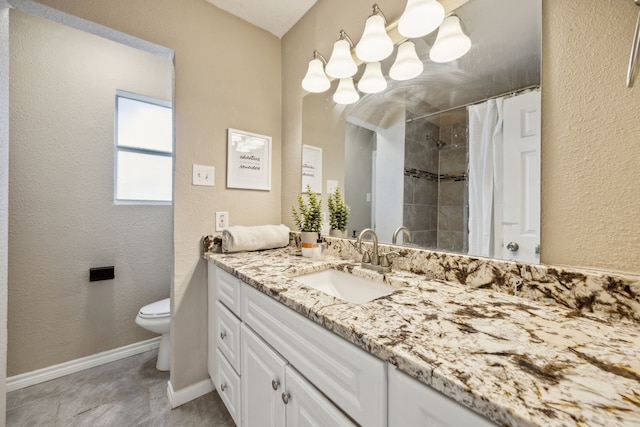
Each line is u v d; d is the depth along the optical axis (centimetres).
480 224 85
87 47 170
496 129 81
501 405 33
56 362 160
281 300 75
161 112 209
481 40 85
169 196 214
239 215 158
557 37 69
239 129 158
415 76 104
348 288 108
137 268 188
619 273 60
